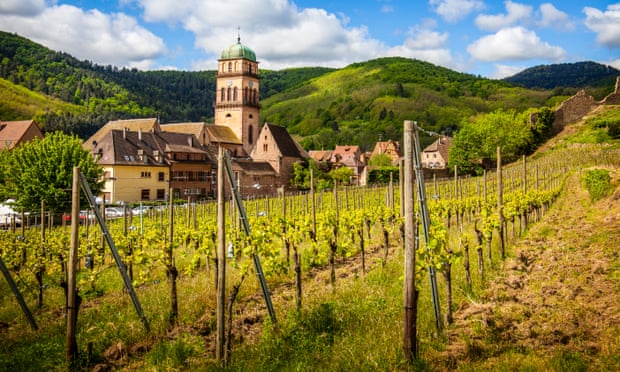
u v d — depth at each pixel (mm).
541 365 7809
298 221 19391
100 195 45281
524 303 11016
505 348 8672
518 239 19922
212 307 12320
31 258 16625
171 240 14047
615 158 55906
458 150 94938
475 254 16609
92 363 9328
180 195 70125
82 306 13734
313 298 12289
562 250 16375
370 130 171000
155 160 66812
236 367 8633
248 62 95438
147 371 8773
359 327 9930
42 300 14250
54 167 42188
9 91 173250
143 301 13094
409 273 8430
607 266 13359
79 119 143000
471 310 10711
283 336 9695
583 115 107000
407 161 8562
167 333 10820
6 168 44625
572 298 11016
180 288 14047
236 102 94312
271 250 11625
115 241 17984
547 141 104562
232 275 14625
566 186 43312
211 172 75250
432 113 184250
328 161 102562
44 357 9578
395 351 8602
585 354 8188
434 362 8258
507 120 96562
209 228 19531
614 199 27500
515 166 81438
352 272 16047
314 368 8258
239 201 10328
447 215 25625
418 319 10203
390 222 23594
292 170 89125
